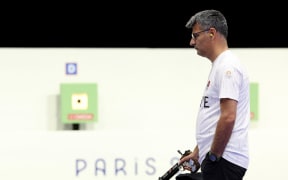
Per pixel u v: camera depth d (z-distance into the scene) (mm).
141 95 11320
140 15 11617
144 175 10836
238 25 11859
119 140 10805
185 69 11398
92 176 10742
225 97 6457
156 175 10859
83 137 10719
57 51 11070
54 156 10664
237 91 6492
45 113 11031
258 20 11883
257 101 11289
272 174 11164
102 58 11203
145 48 11320
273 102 11609
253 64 11555
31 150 10609
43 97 11023
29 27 11367
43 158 10633
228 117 6414
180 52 11391
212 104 6715
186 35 11688
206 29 6820
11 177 10539
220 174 6570
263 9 11852
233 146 6574
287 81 11625
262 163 11156
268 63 11586
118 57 11250
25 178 10578
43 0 11383
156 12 11625
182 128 11242
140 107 11312
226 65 6566
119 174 10797
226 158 6562
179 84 11391
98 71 11195
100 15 11539
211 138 6695
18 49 10938
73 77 11125
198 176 7238
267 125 11586
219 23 6816
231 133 6500
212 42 6836
